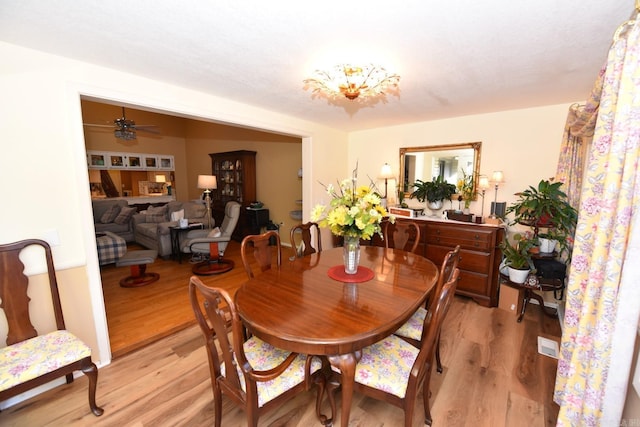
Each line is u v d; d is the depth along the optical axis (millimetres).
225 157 6395
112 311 2936
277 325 1326
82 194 1976
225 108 2773
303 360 1526
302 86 2395
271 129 3291
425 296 1665
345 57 1826
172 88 2377
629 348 1017
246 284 1821
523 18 1369
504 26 1441
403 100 2793
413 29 1480
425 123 3805
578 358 1239
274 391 1354
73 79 1885
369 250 2701
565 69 2002
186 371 2061
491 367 2109
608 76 1162
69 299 1972
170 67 2008
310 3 1259
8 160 1698
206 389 1890
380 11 1315
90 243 2035
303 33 1532
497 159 3314
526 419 1647
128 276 3945
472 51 1733
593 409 1131
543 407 1734
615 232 1042
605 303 1068
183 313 2896
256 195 6254
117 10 1321
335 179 4387
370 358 1535
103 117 6711
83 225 1995
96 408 1679
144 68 2027
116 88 2068
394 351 1595
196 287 1254
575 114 2176
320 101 2846
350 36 1561
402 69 2010
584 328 1213
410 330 1862
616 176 1071
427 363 1498
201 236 4719
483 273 3072
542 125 3023
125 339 2418
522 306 2906
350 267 1982
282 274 2002
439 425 1608
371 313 1439
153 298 3254
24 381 1442
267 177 6012
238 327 1155
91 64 1948
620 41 1104
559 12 1313
